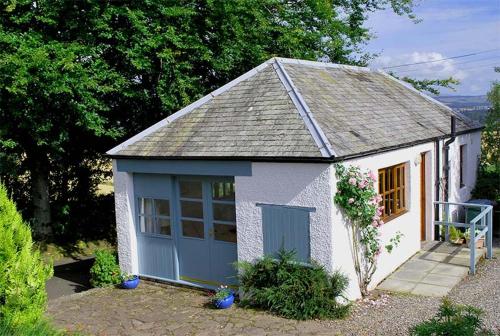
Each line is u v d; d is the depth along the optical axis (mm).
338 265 8430
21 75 10836
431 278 9867
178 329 8031
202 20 14438
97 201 17891
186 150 9641
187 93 14062
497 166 16984
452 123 13031
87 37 12625
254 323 8086
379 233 9281
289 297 8305
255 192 8938
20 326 5508
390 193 10578
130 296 9945
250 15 15000
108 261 10820
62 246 15938
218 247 9898
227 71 14945
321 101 10055
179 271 10492
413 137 11109
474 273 10156
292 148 8523
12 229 5766
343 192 8406
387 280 9891
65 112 12672
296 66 11328
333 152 8109
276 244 8812
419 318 7859
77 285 12547
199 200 10055
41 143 12391
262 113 9594
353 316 8164
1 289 5539
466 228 12570
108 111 13828
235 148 9109
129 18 12461
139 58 12695
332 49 18938
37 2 12328
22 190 15891
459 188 14484
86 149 15789
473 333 5852
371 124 10344
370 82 13734
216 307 8883
